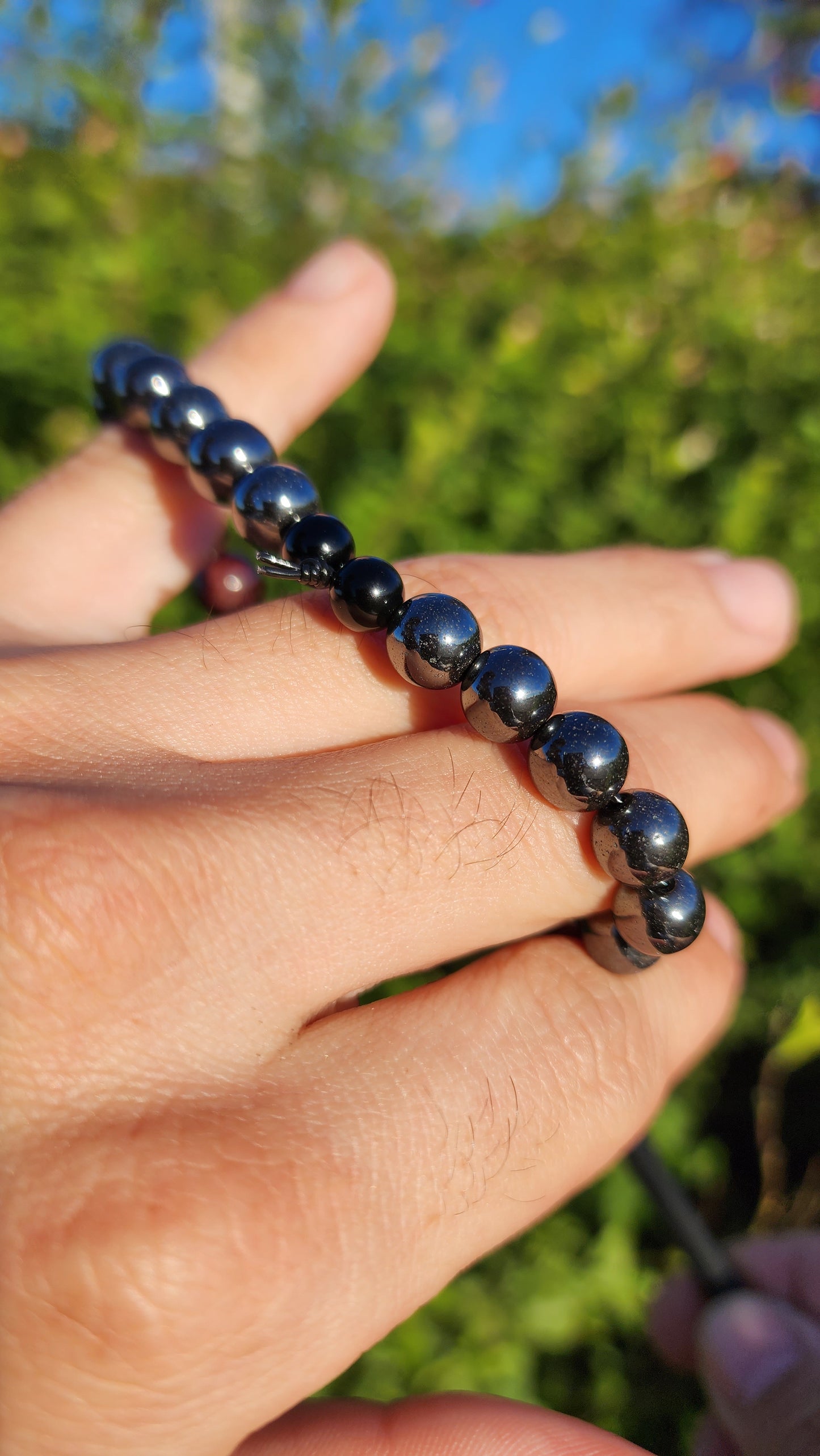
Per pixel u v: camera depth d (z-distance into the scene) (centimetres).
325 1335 6
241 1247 6
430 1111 7
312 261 12
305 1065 6
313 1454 7
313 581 8
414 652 7
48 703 8
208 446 9
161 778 7
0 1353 5
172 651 8
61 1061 6
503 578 10
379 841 7
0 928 6
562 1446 7
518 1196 7
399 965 7
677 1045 8
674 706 10
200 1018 6
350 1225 6
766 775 10
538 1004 7
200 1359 5
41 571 10
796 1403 8
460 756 8
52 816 6
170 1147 6
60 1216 5
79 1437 5
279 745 8
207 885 7
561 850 8
